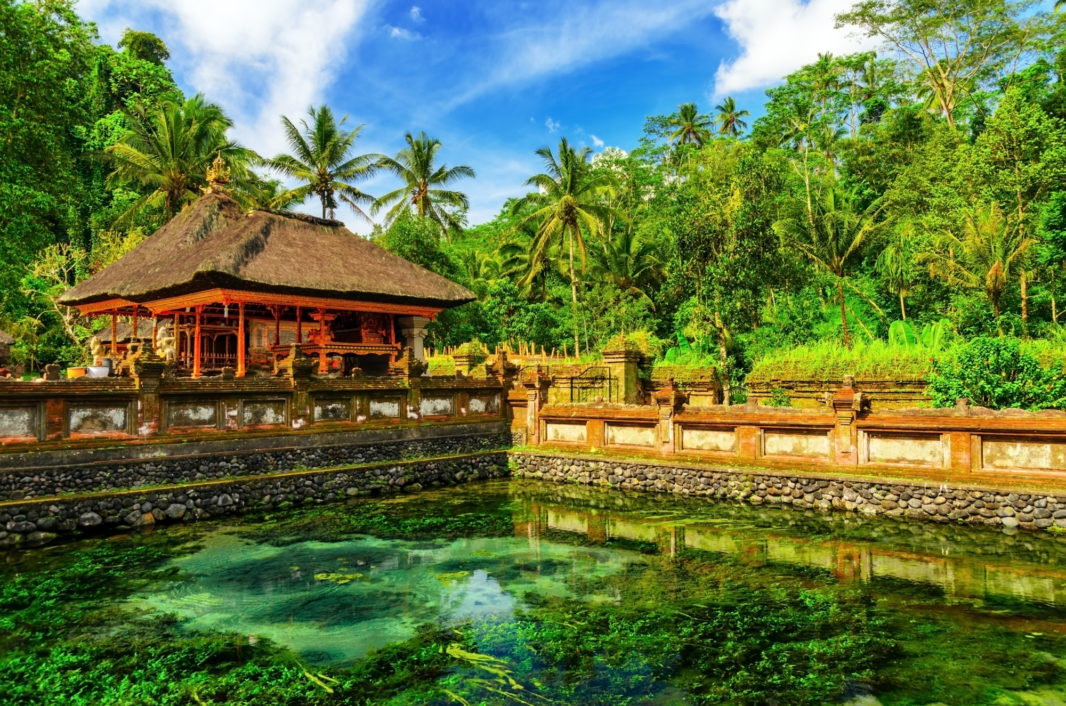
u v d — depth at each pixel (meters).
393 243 35.12
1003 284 23.03
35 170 21.61
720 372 22.86
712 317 25.20
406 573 8.92
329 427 14.37
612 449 15.59
